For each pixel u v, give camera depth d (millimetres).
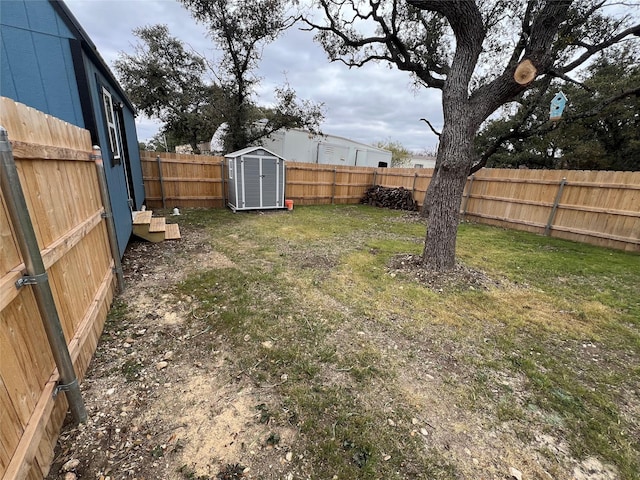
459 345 2574
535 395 2031
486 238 6617
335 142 17031
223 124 13688
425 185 10289
